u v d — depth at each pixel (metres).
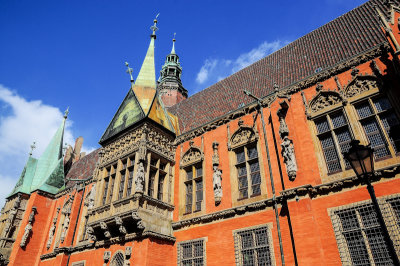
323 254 12.00
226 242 15.19
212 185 17.58
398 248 10.59
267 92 19.08
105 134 22.78
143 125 19.81
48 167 34.31
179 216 18.30
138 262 15.64
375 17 17.66
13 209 29.75
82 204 25.88
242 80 23.50
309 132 14.87
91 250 21.59
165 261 16.47
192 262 16.14
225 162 17.73
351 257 11.56
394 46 12.70
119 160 20.02
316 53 19.09
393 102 12.88
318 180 13.68
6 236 28.17
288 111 15.86
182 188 19.27
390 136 12.73
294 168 14.11
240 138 17.80
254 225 14.55
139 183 17.16
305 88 16.20
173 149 21.23
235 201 16.09
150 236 16.16
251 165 16.77
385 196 11.59
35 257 26.97
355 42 17.02
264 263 13.59
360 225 11.71
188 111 25.48
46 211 29.69
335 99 14.83
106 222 17.91
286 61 21.11
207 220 16.56
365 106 13.94
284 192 13.68
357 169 8.42
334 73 15.37
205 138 19.69
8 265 25.72
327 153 14.22
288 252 12.77
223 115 19.33
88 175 30.22
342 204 12.46
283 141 15.07
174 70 42.62
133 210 16.31
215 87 26.12
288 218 13.38
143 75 24.42
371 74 14.02
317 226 12.65
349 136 13.90
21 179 33.28
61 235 24.89
